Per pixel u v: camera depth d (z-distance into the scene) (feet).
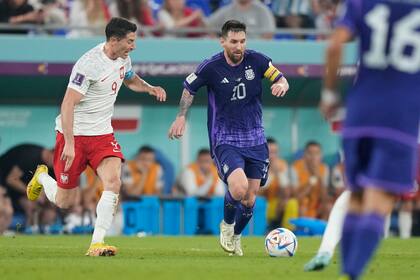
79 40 209.67
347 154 73.82
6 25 215.92
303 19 235.40
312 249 146.10
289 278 86.94
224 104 120.78
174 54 212.64
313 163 221.66
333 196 222.89
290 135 226.99
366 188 72.23
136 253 127.03
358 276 70.54
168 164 222.28
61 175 124.67
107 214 119.24
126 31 118.21
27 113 216.95
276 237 120.88
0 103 215.92
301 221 204.33
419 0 74.18
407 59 73.67
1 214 210.18
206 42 213.25
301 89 222.69
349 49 217.97
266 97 224.74
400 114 72.69
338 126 226.79
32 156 216.74
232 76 120.26
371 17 74.08
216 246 151.23
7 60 207.10
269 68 121.39
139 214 209.26
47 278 84.89
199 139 223.92
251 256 122.31
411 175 72.59
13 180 213.87
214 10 241.55
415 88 73.56
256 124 121.80
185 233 209.87
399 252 138.00
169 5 226.79
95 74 118.11
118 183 120.57
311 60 215.31
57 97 217.77
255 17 227.61
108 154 120.88
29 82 212.84
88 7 224.33
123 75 121.49
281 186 216.33
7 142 216.13
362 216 72.18
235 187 116.37
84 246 145.18
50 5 224.94
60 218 208.85
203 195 214.07
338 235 95.45
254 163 121.70
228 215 122.42
